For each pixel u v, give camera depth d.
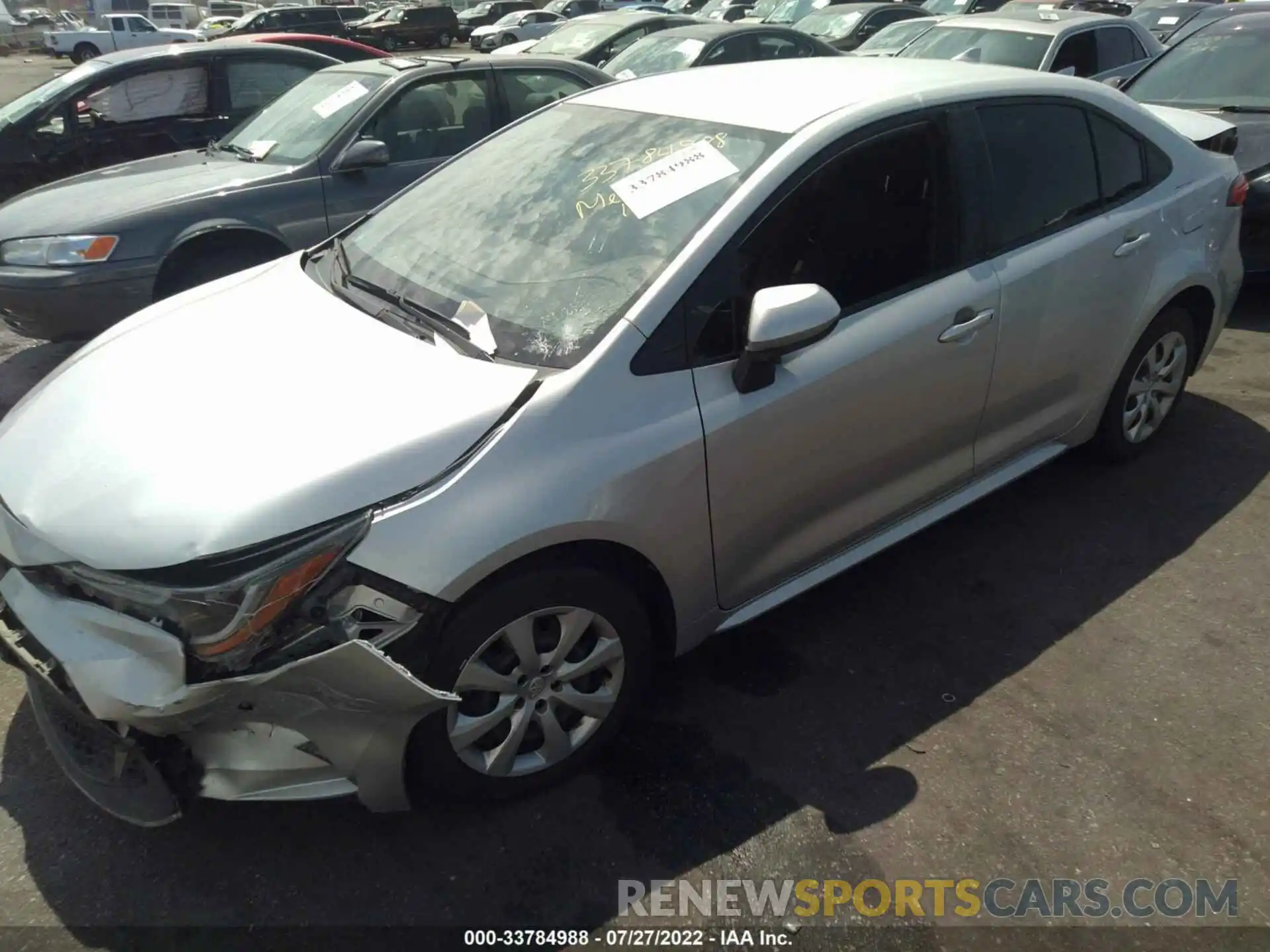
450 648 2.20
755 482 2.62
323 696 2.06
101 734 2.16
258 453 2.18
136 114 6.95
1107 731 2.74
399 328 2.65
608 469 2.32
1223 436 4.36
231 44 7.33
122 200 5.00
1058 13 9.21
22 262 4.80
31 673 2.23
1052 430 3.59
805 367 2.65
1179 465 4.13
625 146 3.00
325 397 2.34
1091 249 3.37
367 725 2.13
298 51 7.43
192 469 2.18
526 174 3.12
